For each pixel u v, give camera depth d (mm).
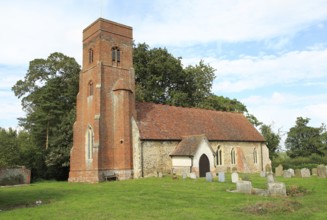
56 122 54031
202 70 69188
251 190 22422
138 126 39000
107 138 37562
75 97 55281
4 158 46781
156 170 38562
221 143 45812
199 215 15000
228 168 45719
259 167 51281
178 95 59594
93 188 28766
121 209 17141
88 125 39094
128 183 31703
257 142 52000
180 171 38438
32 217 15500
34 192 27125
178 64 61312
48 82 54094
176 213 15648
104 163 36688
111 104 38812
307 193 22016
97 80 38250
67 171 50625
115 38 40531
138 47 60312
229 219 14031
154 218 14641
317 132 75188
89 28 41281
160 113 44094
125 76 40719
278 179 32062
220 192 23000
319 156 66938
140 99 53844
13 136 56062
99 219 14703
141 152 37562
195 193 22766
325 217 14195
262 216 14539
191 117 47219
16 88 56031
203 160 38344
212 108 65500
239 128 51656
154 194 22641
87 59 41094
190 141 39562
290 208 15875
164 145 39781
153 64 58719
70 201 20750
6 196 24625
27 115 61000
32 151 50750
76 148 40406
